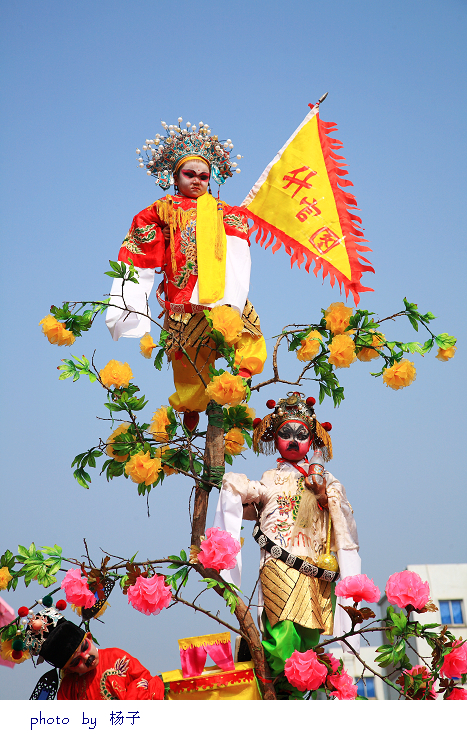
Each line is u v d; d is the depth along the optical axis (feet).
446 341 19.16
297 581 16.42
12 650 15.46
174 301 18.69
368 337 18.95
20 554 15.81
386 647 15.02
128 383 17.48
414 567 44.01
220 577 15.84
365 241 20.31
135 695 14.97
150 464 16.31
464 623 42.65
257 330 19.01
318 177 20.76
